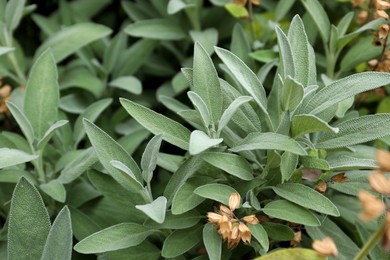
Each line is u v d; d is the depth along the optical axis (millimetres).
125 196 730
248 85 692
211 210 722
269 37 882
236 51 838
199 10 920
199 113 672
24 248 690
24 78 907
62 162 782
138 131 829
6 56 899
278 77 709
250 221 667
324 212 669
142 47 922
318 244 598
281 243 760
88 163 735
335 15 909
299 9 934
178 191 677
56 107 785
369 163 680
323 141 701
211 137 690
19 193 687
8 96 838
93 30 887
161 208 650
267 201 726
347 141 693
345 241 723
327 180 714
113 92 928
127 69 918
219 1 901
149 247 729
